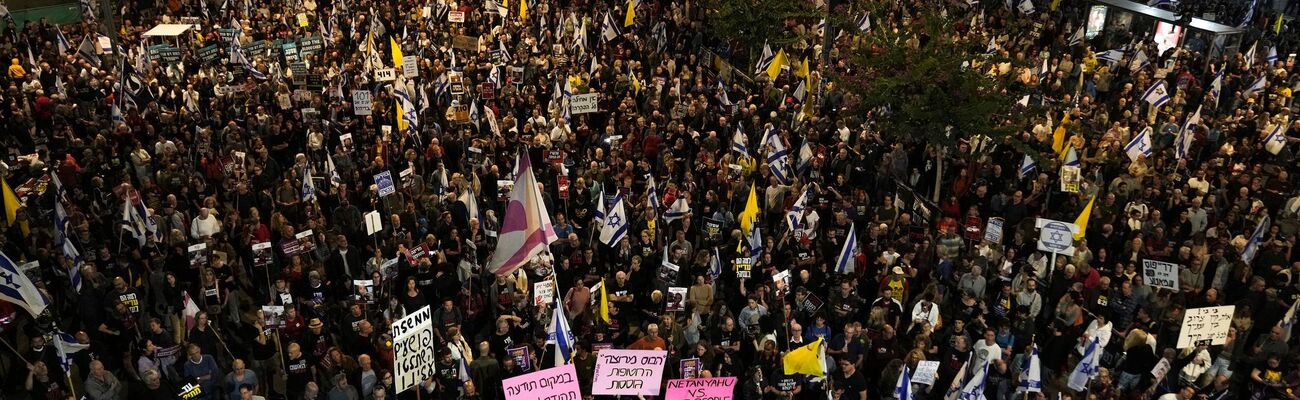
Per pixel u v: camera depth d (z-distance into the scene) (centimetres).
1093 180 1827
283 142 2070
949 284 1483
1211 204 1722
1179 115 2262
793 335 1241
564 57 2802
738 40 2903
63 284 1475
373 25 3048
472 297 1418
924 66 1802
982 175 1819
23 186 1753
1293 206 1750
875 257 1485
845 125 2088
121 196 1609
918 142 1977
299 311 1412
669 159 1916
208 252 1455
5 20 3050
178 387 1234
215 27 2988
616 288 1421
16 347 1395
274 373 1306
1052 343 1324
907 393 1144
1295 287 1475
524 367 1212
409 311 1348
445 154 1998
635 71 2650
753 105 2181
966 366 1191
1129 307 1396
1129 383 1281
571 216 1798
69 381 1151
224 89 2381
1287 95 2477
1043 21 3022
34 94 2295
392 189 1647
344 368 1209
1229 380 1350
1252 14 3316
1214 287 1523
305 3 3434
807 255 1457
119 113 2073
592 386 1180
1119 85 2519
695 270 1454
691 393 1160
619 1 3438
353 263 1514
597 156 1866
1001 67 2497
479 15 3334
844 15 2542
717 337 1307
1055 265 1483
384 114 2258
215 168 1891
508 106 2317
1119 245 1639
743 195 1764
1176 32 2992
